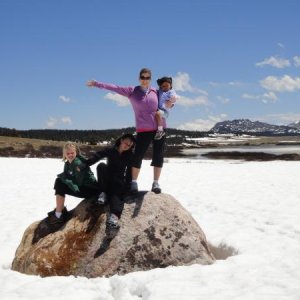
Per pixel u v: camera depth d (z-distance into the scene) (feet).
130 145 17.33
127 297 14.38
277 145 326.65
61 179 18.07
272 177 55.06
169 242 17.07
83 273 16.48
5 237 23.61
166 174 60.95
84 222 17.71
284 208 31.63
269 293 14.19
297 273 16.34
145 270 16.56
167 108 18.34
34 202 35.09
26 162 84.33
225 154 136.15
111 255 16.63
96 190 18.38
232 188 44.11
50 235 17.71
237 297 13.83
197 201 35.68
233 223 26.63
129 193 18.28
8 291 15.03
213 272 16.22
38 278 16.35
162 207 17.81
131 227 17.19
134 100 17.98
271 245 20.94
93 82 17.93
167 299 13.69
